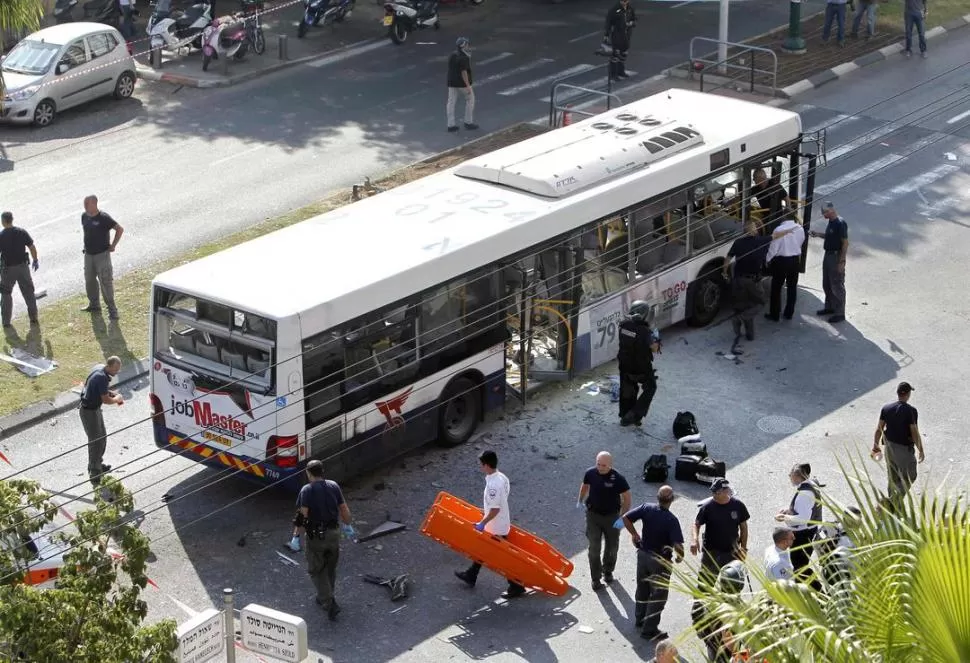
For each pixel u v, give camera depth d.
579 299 17.17
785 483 15.16
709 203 19.09
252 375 13.66
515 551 12.63
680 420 16.06
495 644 12.13
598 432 16.28
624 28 29.47
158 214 22.61
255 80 30.16
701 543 13.42
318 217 16.14
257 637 10.20
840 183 24.50
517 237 15.90
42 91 26.62
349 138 26.52
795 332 19.16
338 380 14.04
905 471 14.26
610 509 12.67
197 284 14.00
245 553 13.62
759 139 19.41
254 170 24.73
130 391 17.05
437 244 15.26
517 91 29.39
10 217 17.97
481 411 16.19
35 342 18.08
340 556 13.58
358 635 12.25
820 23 34.38
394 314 14.55
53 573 11.65
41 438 15.82
